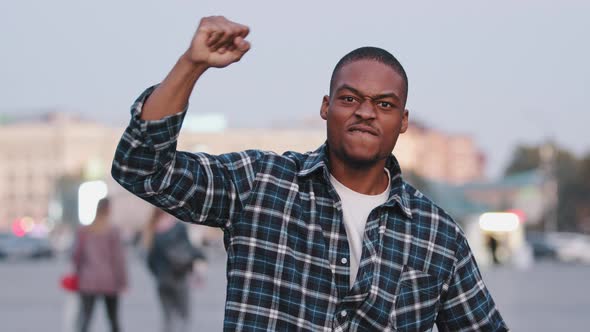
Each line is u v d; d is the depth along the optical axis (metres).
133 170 3.44
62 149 168.50
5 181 170.00
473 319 3.84
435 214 3.74
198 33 3.30
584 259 62.34
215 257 62.50
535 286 30.14
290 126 126.19
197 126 130.62
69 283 12.82
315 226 3.58
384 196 3.72
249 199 3.59
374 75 3.61
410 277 3.66
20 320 17.98
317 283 3.55
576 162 119.88
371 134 3.61
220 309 20.45
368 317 3.58
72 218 81.88
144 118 3.38
